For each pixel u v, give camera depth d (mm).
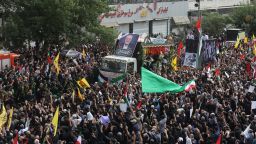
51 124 31531
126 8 102750
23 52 63531
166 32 112375
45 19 63906
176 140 32031
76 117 33531
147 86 37094
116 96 40000
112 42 69375
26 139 29656
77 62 57594
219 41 76062
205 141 31984
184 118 35219
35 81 46469
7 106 37531
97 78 53969
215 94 41219
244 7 103688
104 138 31891
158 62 60312
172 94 40812
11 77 46969
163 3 110438
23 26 63875
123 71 56188
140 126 33219
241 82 48094
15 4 64562
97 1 67750
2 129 30828
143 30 107562
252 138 32062
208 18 99875
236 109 37969
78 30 66375
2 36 63906
